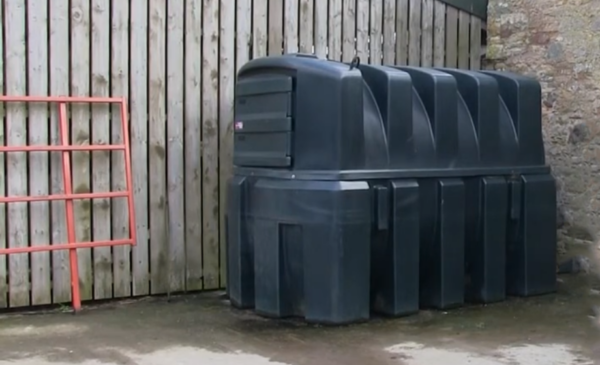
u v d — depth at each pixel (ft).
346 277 17.21
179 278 21.07
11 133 18.78
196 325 17.84
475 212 19.54
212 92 21.20
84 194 19.19
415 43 23.79
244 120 19.02
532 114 20.48
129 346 16.11
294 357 15.33
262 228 18.20
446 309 19.01
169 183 20.79
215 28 21.11
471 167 19.26
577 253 22.43
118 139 20.01
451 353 15.62
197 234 21.25
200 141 21.12
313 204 17.11
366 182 17.40
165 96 20.58
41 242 19.24
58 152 19.29
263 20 21.70
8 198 18.25
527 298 20.35
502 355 15.52
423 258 18.94
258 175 18.42
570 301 20.12
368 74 18.30
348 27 22.79
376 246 17.92
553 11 22.62
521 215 20.15
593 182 21.91
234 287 19.33
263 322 18.01
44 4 18.94
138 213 20.44
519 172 20.12
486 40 24.76
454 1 24.25
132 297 20.51
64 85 19.26
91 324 17.95
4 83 18.62
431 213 18.71
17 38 18.70
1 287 18.93
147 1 20.18
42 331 17.29
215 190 21.40
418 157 18.35
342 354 15.53
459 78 19.80
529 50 23.35
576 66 22.13
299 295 17.89
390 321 17.99
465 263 19.63
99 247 19.93
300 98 17.43
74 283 19.03
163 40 20.45
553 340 16.63
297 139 17.49
